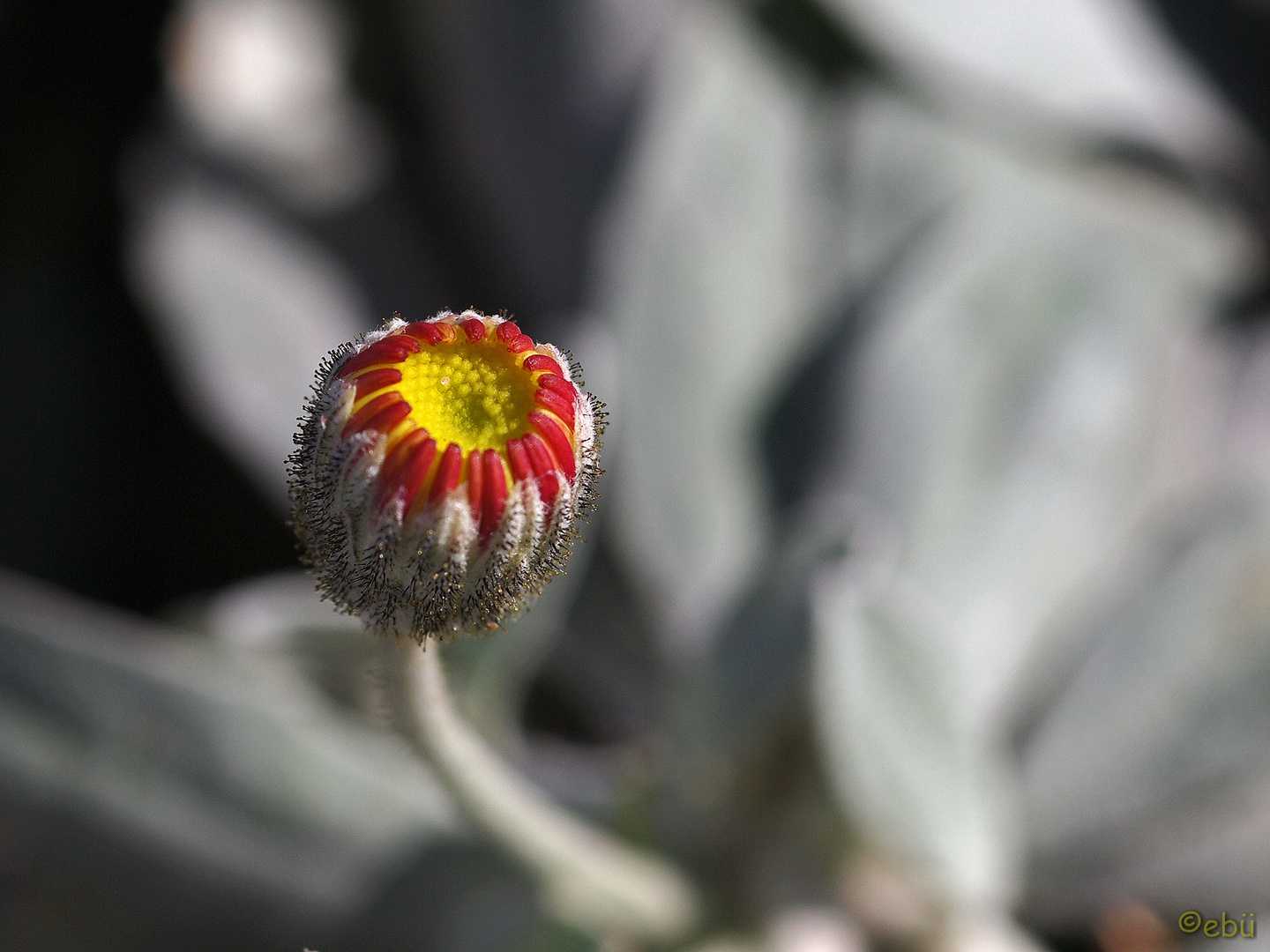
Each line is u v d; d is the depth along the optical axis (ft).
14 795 0.79
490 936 0.80
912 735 0.78
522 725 1.05
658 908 0.79
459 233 1.15
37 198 1.16
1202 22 1.10
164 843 0.79
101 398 1.12
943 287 0.92
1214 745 0.85
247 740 0.79
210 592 1.07
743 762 0.82
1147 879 0.84
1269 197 1.06
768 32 1.04
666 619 0.91
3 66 1.18
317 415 0.63
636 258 0.94
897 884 0.85
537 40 1.08
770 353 0.95
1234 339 1.05
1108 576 0.92
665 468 0.92
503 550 0.63
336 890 0.80
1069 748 0.87
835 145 1.01
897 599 0.87
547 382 0.64
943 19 1.00
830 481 0.91
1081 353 0.92
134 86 1.20
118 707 0.79
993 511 0.91
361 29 1.22
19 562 1.04
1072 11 1.04
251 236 1.09
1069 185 1.03
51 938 0.79
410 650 0.67
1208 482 0.97
